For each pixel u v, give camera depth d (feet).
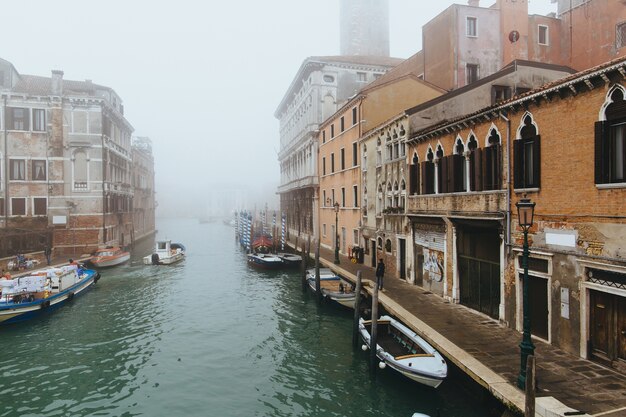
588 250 30.81
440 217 50.88
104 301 71.56
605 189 29.48
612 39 78.23
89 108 110.01
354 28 247.09
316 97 121.70
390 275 67.41
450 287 50.16
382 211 70.79
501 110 39.52
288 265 102.94
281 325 57.16
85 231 109.40
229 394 37.83
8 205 104.22
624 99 28.14
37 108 106.83
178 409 35.37
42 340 52.34
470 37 79.10
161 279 91.45
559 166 33.47
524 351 27.09
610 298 29.58
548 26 86.58
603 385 27.04
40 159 106.73
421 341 37.40
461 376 33.01
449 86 78.89
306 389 38.14
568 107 32.58
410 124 59.21
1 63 106.32
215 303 70.13
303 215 137.39
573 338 32.12
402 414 32.99
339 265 79.71
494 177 41.78
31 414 34.81
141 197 183.83
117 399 37.24
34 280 60.85
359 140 81.87
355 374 40.63
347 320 58.59
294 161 151.33
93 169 110.22
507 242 39.37
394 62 130.41
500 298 41.09
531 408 21.70
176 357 46.68
